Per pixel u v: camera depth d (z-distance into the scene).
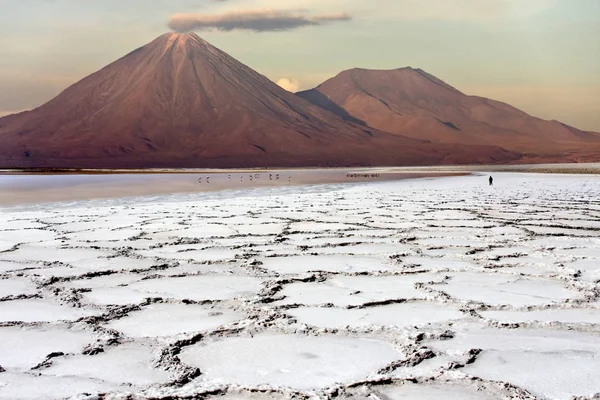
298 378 3.18
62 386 3.07
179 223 10.72
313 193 20.67
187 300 4.85
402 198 17.45
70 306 4.69
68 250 7.57
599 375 3.20
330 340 3.79
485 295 5.01
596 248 7.63
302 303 4.75
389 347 3.65
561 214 12.23
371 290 5.21
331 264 6.52
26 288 5.34
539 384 3.08
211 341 3.79
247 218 11.59
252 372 3.26
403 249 7.60
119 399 2.91
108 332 3.98
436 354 3.53
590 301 4.81
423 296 4.96
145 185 28.08
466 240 8.41
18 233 9.32
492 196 18.12
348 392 2.99
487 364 3.36
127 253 7.33
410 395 2.95
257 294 5.07
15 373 3.26
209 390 3.02
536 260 6.75
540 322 4.16
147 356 3.51
